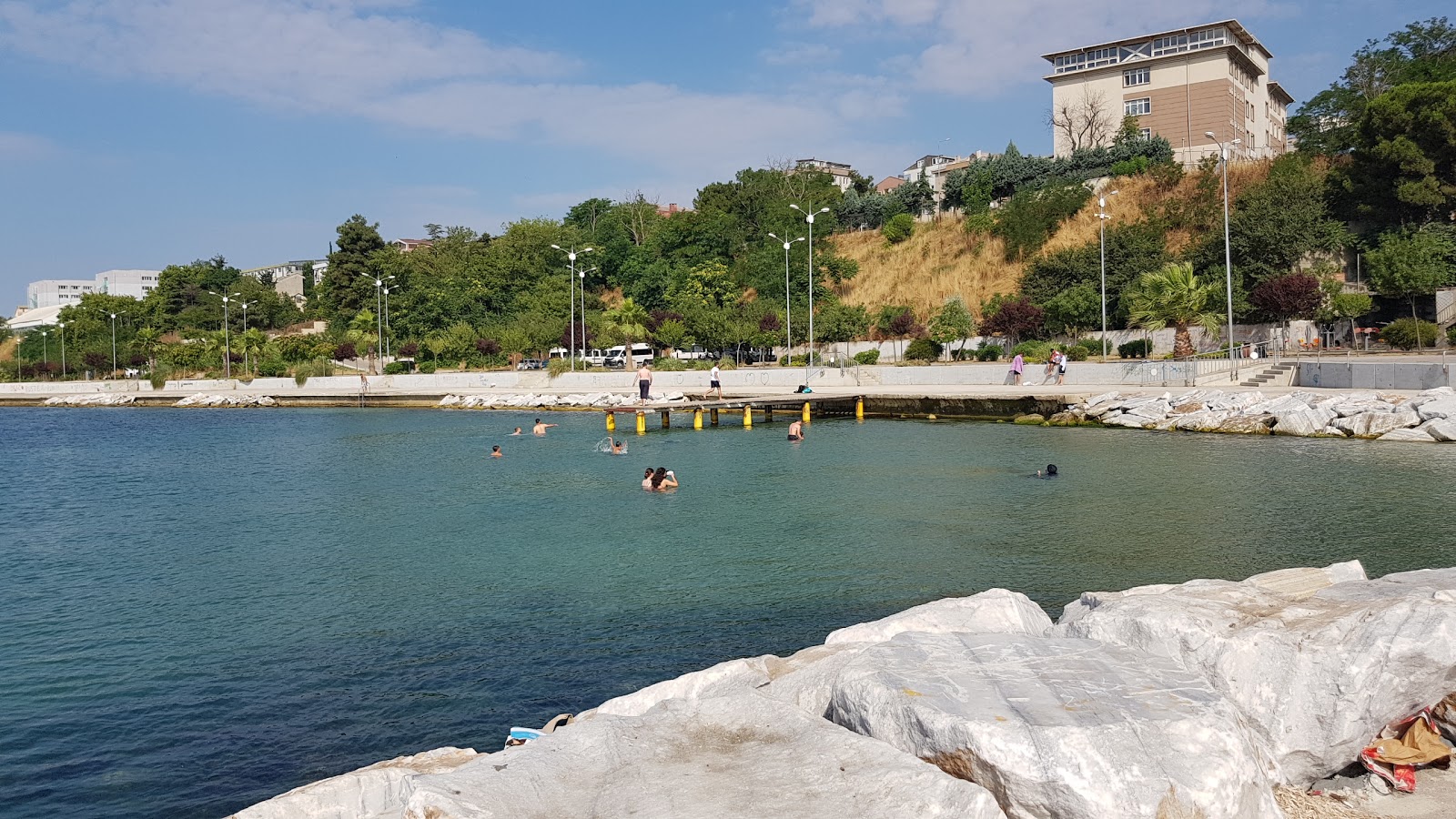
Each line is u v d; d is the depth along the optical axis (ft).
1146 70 270.26
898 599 45.52
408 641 41.52
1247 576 47.32
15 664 39.91
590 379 205.26
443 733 31.71
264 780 29.19
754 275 288.10
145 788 28.86
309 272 510.17
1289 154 230.68
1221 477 77.36
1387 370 114.11
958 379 166.30
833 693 21.21
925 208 306.35
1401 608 20.70
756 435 126.21
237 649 41.32
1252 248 192.34
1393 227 184.24
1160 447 98.43
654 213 383.86
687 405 137.18
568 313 292.20
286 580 53.78
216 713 34.24
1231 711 18.07
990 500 70.69
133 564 59.21
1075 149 273.13
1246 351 160.15
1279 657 20.92
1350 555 50.62
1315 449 92.02
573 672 36.94
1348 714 19.89
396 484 91.09
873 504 70.74
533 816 16.25
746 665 28.09
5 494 92.48
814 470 89.45
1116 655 21.08
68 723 33.68
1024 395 135.33
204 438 153.07
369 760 30.12
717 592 47.75
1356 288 178.70
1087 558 52.19
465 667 37.86
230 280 462.60
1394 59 236.63
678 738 19.69
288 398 236.22
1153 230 219.82
